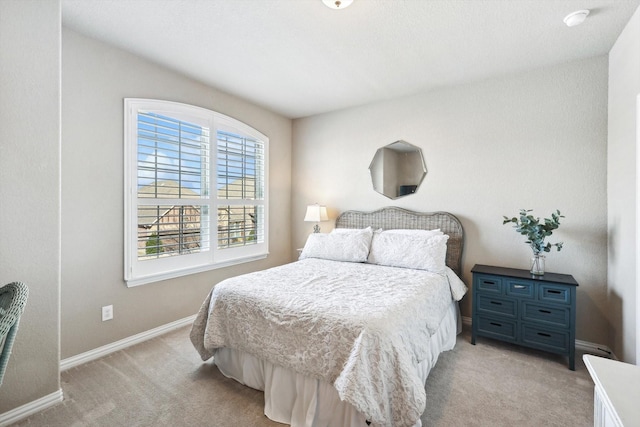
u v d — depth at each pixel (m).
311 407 1.67
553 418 1.76
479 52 2.56
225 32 2.29
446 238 2.97
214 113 3.34
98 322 2.47
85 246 2.39
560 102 2.76
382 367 1.48
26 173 1.76
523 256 2.93
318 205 4.05
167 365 2.35
